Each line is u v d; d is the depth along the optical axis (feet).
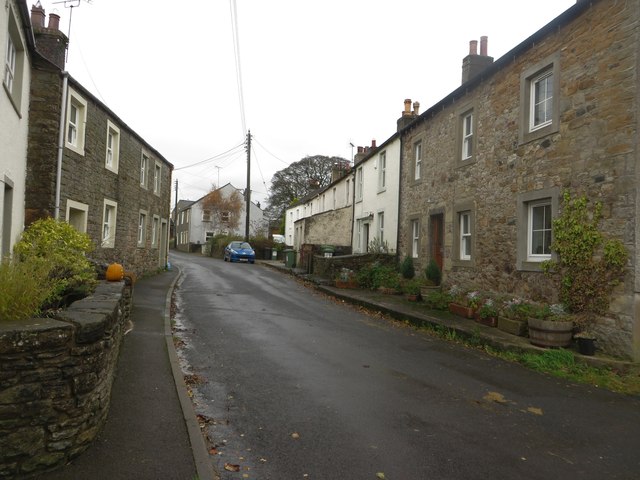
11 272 13.52
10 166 26.81
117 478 11.38
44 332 11.52
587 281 26.78
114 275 25.44
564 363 24.49
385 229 63.36
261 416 16.40
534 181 32.37
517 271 33.88
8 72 26.91
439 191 47.39
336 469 12.77
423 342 30.07
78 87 37.52
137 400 16.67
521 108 34.01
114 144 48.32
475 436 15.43
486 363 25.17
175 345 26.18
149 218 63.41
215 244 142.92
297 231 120.47
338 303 47.24
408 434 15.34
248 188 128.77
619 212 25.31
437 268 46.65
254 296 49.52
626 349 24.48
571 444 15.12
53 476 11.35
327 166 188.44
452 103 45.21
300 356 24.98
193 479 11.53
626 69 25.21
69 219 39.06
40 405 11.48
